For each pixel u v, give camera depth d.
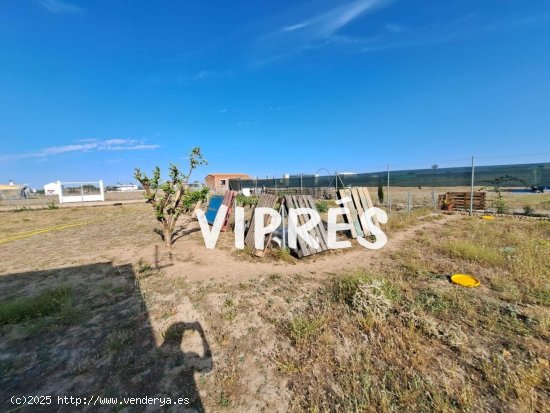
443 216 10.57
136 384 2.18
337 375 2.23
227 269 4.98
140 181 6.20
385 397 1.91
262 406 1.94
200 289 4.06
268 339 2.76
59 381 2.23
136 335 2.87
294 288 4.04
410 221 9.22
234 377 2.23
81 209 18.41
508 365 2.25
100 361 2.46
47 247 7.04
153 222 11.48
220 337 2.81
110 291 4.05
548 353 2.39
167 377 2.25
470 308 3.15
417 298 3.48
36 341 2.79
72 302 3.68
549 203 12.02
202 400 2.01
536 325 2.79
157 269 5.03
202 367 2.36
